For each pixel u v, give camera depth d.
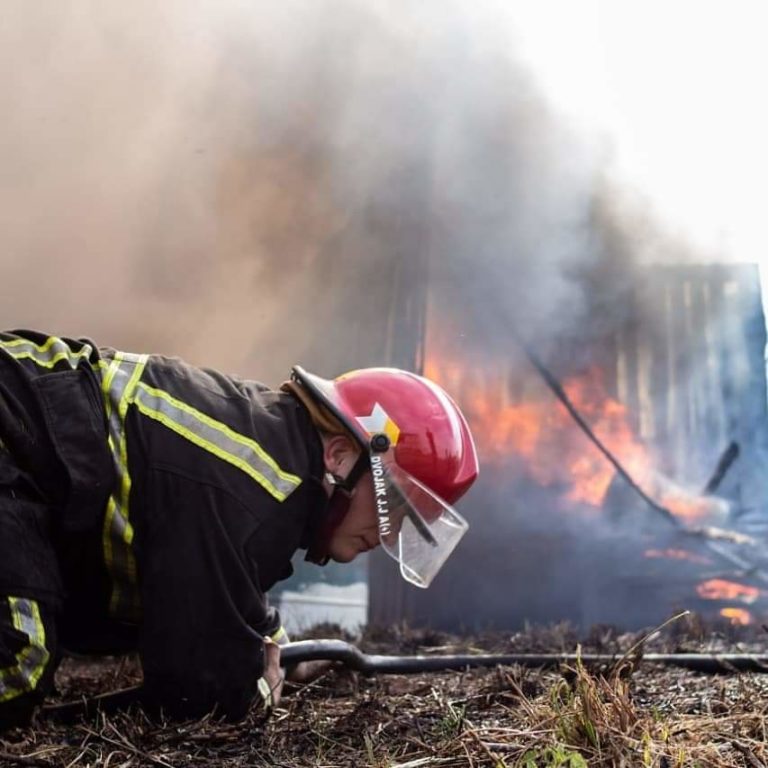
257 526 2.41
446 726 2.40
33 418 2.38
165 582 2.36
